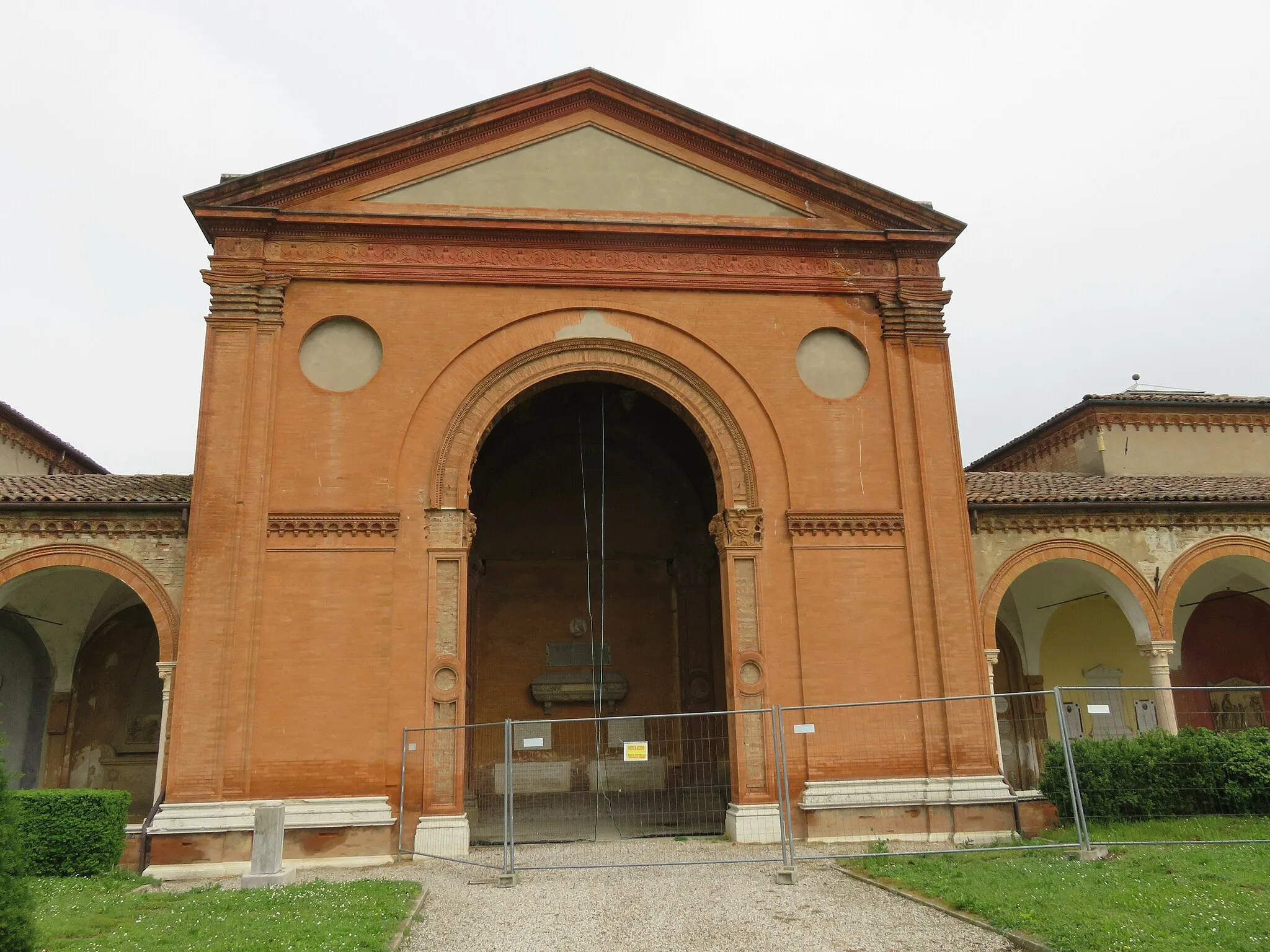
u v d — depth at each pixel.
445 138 18.22
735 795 16.03
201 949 8.91
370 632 15.72
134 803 20.41
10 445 25.50
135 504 16.56
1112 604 24.61
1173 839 13.95
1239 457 25.86
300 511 16.05
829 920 10.25
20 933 7.29
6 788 7.61
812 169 18.83
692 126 18.88
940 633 16.80
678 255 18.31
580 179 18.55
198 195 16.94
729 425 17.64
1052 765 16.28
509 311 17.59
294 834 14.67
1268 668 23.33
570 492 22.56
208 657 15.19
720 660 21.06
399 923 10.06
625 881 12.53
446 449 16.77
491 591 21.75
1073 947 8.50
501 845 16.03
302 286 17.17
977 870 12.11
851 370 18.27
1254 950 8.16
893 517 17.38
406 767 15.21
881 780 16.11
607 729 21.28
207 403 16.22
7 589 16.77
